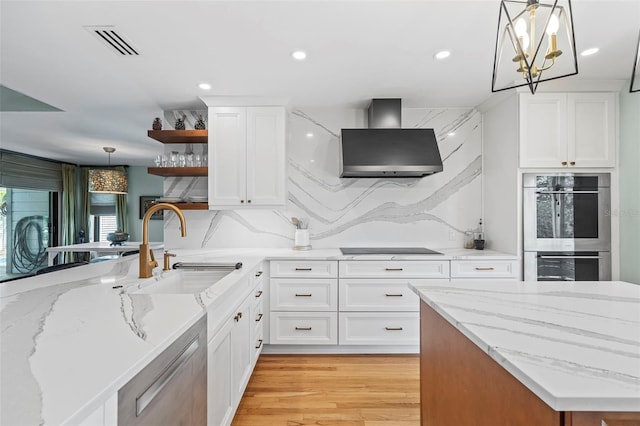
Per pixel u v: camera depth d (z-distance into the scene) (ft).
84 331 3.08
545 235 8.84
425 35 6.30
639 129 8.18
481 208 10.77
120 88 8.85
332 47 6.75
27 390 1.99
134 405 2.53
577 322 3.35
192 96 9.50
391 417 6.38
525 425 2.56
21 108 10.73
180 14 5.57
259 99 9.59
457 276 8.96
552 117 8.73
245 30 6.09
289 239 10.84
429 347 4.75
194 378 3.84
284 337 9.06
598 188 8.75
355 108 10.66
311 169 10.85
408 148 9.36
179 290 6.73
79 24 5.81
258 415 6.42
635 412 2.13
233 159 9.66
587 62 7.44
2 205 19.01
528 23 5.66
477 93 9.42
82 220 22.56
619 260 8.65
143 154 18.84
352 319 9.05
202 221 10.84
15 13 5.45
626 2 5.24
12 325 3.22
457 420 3.83
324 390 7.34
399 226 10.84
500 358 2.60
